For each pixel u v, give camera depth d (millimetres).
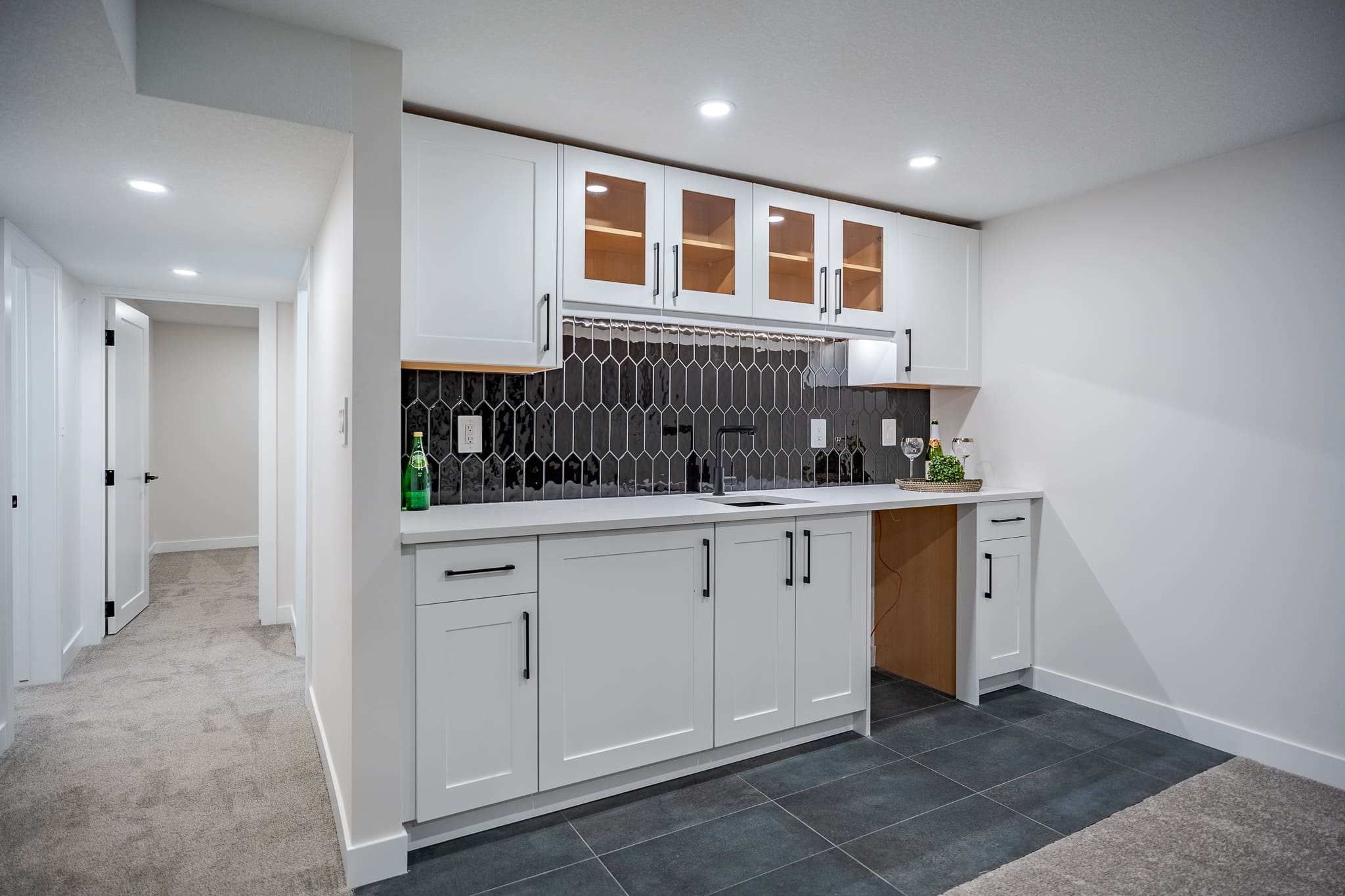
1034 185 3064
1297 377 2521
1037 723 2965
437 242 2283
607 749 2291
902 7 1781
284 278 3537
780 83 2176
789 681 2664
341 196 2098
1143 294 2953
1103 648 3100
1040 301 3330
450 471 2680
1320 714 2473
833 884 1896
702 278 2795
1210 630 2754
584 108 2340
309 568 3059
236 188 2234
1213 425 2744
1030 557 3350
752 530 2562
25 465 3285
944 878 1923
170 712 3021
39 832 2109
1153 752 2693
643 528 2330
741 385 3303
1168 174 2873
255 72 1771
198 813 2225
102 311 3891
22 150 1938
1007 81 2162
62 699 3150
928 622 3398
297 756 2615
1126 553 3016
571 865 1976
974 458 3633
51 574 3354
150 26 1662
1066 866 1967
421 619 1989
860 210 3184
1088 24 1857
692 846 2066
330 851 2027
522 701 2141
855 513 2812
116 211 2455
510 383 2783
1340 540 2428
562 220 2492
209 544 7027
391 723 1926
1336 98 2258
